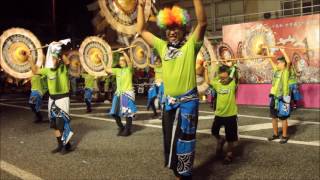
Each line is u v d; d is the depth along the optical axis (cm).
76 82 2261
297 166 648
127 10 442
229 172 627
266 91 1616
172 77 409
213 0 2478
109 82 1986
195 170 644
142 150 797
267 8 2200
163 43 420
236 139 687
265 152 757
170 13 407
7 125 1229
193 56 409
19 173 655
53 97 791
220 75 684
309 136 906
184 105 409
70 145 820
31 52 608
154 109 1325
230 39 1708
